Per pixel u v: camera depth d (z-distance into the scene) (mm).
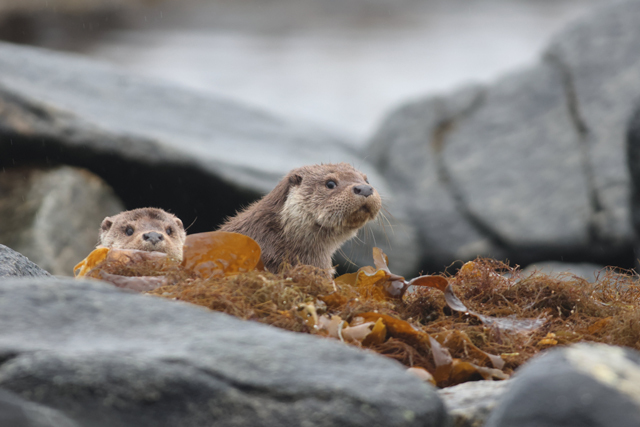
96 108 28844
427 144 33062
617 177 27203
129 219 15266
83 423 4773
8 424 4227
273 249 12867
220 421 4945
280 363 5336
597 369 4949
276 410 4992
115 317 5910
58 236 24141
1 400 4367
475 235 29141
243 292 8047
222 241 9047
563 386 4781
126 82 32469
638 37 30359
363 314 7766
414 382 5398
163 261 9391
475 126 32656
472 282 9508
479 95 33656
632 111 27688
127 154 25750
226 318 6176
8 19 84625
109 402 4906
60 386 4898
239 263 9008
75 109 27266
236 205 26734
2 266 9602
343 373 5352
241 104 35031
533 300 9102
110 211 26125
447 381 7199
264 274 8523
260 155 29906
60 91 29422
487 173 30688
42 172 25438
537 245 27641
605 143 28406
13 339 5328
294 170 13750
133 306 6102
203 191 26562
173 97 32844
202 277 8820
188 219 27297
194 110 32406
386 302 8547
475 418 5941
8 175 25359
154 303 6211
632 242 26062
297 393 5066
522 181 29547
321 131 36000
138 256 9422
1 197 24828
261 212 13305
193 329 5848
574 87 30781
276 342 5645
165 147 26062
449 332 7688
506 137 31438
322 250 13180
